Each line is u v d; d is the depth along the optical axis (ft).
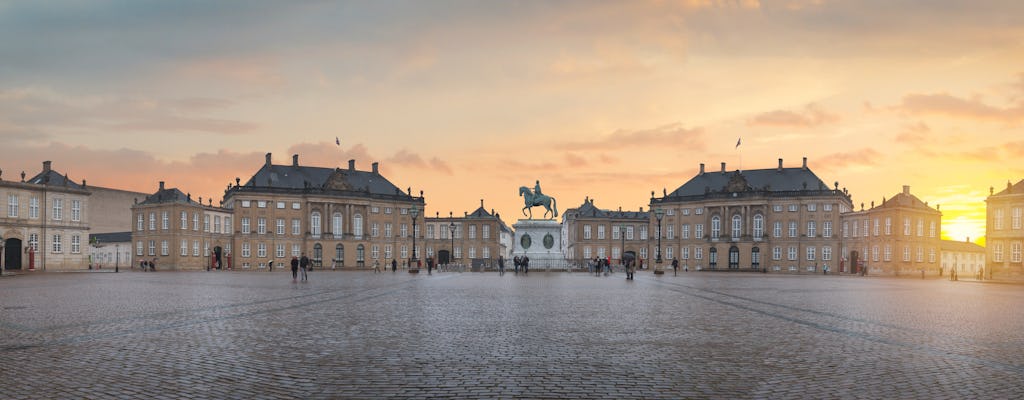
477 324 81.87
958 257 490.49
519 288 163.12
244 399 43.50
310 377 49.93
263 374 50.88
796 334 74.13
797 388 47.19
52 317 88.12
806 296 142.92
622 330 76.59
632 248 541.75
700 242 468.75
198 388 46.34
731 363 56.13
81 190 356.59
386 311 98.32
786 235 443.73
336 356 58.44
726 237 456.45
